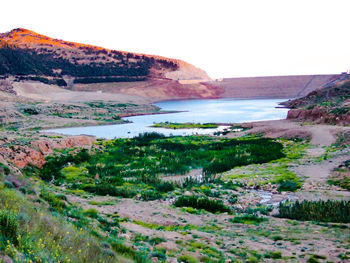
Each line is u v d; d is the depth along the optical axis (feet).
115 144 302.66
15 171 140.36
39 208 59.57
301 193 152.66
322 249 72.64
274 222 104.32
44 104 654.94
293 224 101.91
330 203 122.31
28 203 58.39
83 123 521.24
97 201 121.39
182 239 76.84
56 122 510.99
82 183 168.14
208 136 366.43
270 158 235.81
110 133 428.97
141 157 244.01
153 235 77.15
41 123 493.36
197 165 225.97
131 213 105.91
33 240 37.37
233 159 232.73
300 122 398.83
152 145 289.33
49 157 221.46
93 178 184.24
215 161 229.25
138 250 60.08
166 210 116.06
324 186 162.81
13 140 226.99
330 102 439.63
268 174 193.36
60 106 636.07
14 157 185.98
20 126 459.73
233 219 107.86
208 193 153.17
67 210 76.74
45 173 184.44
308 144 281.13
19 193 66.95
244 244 76.69
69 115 594.24
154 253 59.67
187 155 250.57
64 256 37.17
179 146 287.69
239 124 461.37
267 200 146.61
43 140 247.70
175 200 135.85
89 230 58.23
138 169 207.41
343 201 133.49
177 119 613.93
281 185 168.14
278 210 127.54
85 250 41.63
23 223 41.22
